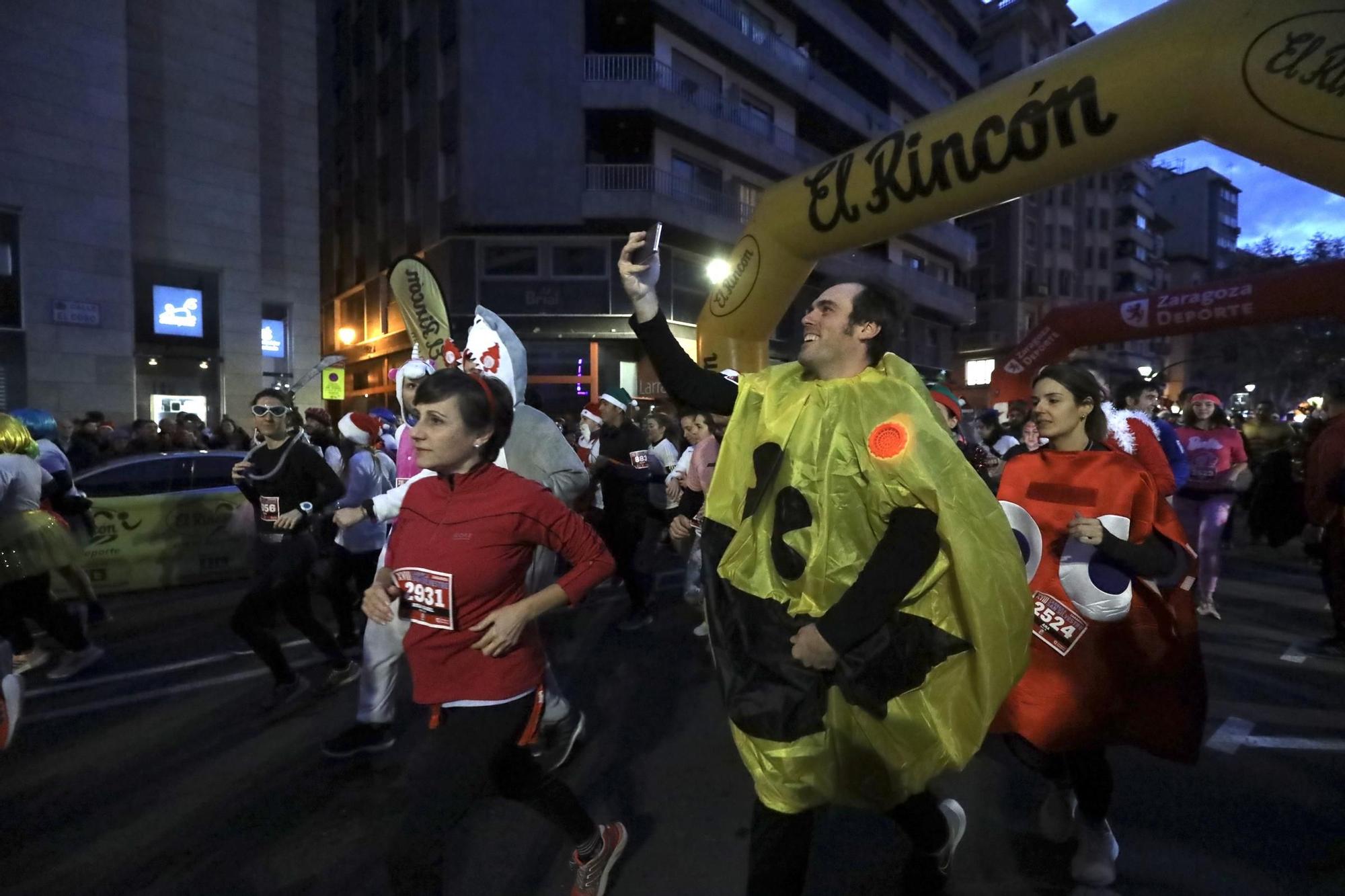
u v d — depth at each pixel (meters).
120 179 18.00
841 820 3.07
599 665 5.01
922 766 1.94
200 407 20.58
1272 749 3.77
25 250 16.73
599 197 21.20
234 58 20.84
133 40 19.08
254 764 3.55
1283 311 10.52
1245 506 9.86
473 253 22.05
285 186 23.36
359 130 27.92
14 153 16.52
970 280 53.69
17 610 4.56
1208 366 53.50
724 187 24.83
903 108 34.19
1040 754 2.57
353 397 29.06
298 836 2.94
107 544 6.66
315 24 24.20
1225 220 86.19
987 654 1.85
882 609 1.75
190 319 20.22
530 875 2.69
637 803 3.21
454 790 1.99
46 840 2.91
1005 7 50.16
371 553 5.17
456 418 2.02
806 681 1.88
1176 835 2.96
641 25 22.50
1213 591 6.45
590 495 3.62
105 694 4.46
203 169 20.36
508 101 21.20
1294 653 5.41
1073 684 2.49
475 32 21.12
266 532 4.14
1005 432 8.59
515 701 2.08
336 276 30.17
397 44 24.86
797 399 2.06
